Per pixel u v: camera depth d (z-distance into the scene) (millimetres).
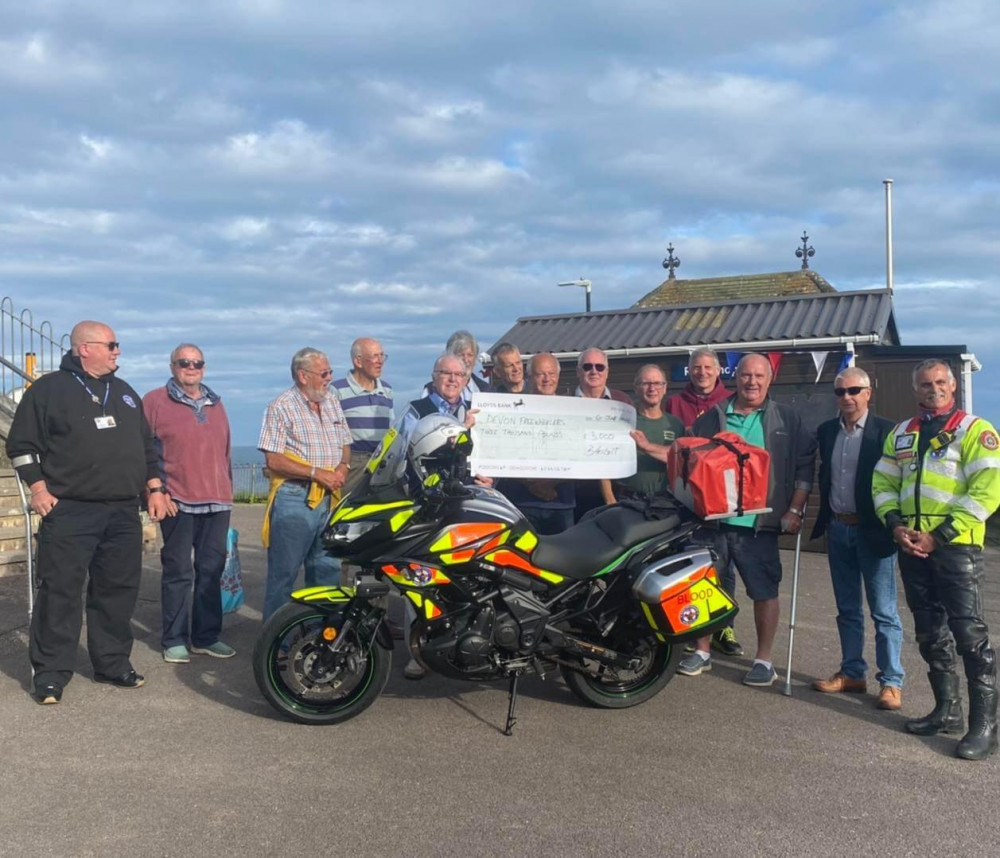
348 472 6934
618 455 6609
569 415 6551
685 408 7242
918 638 5250
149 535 10961
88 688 5758
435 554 5027
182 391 6410
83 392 5625
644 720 5387
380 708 5531
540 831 3953
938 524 5031
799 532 6125
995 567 11844
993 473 4918
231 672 6164
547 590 5312
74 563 5516
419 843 3834
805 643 7219
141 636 7098
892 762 4777
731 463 5570
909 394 12758
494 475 6457
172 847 3771
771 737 5125
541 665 5320
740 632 7547
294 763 4652
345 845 3809
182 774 4488
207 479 6418
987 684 4895
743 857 3754
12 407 11352
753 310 14602
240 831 3918
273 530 6352
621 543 5461
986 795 4383
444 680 6121
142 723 5172
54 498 5508
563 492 6738
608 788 4406
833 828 4016
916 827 4035
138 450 5805
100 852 3721
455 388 6504
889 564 5676
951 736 5172
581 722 5344
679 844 3854
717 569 6340
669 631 5387
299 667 5188
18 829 3902
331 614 5168
